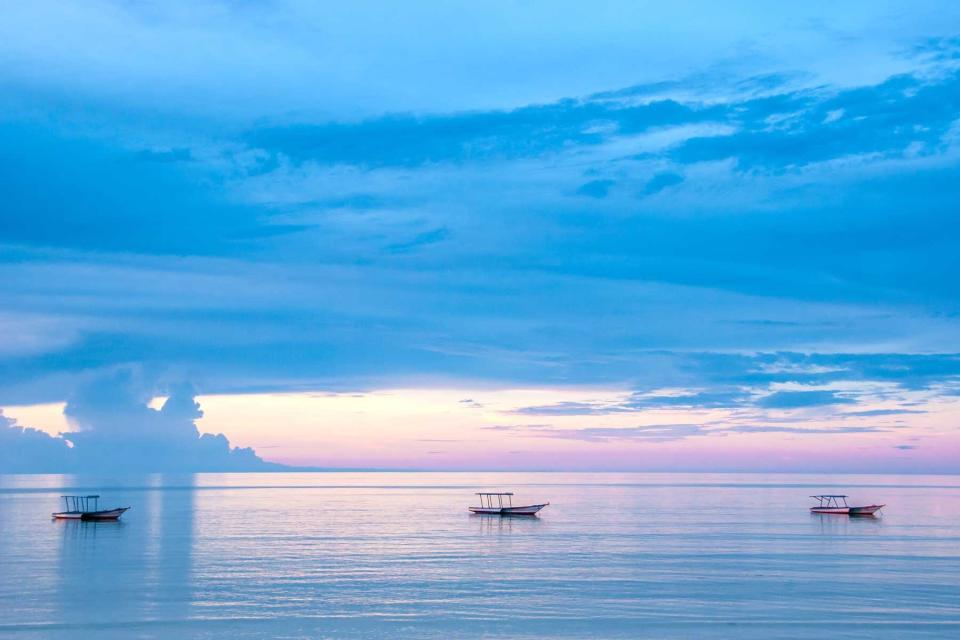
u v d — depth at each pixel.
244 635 60.91
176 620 64.94
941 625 63.84
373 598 73.19
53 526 145.88
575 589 77.88
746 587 79.06
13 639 59.56
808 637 60.56
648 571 88.94
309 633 61.59
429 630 62.47
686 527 145.75
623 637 60.66
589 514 182.12
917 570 89.94
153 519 164.00
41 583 80.38
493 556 101.94
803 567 92.06
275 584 80.12
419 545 114.31
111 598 72.75
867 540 121.75
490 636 61.00
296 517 171.00
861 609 69.12
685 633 61.69
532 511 174.25
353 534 131.25
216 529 140.12
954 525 150.00
